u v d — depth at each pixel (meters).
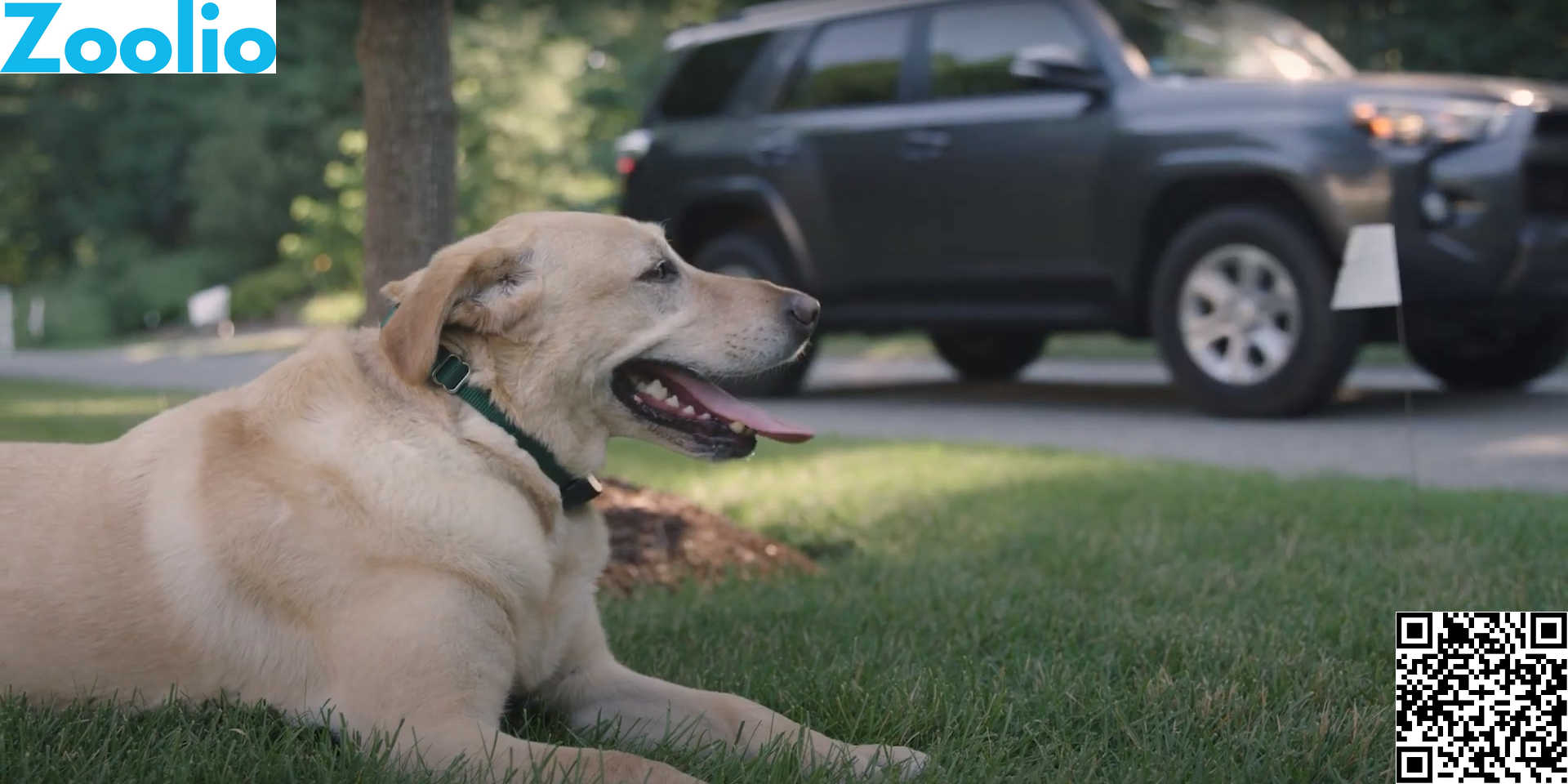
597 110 27.97
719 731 2.71
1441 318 7.35
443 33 4.70
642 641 3.55
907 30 9.09
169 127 34.41
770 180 9.47
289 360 2.81
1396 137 7.02
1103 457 6.78
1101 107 8.07
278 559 2.53
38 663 2.54
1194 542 4.72
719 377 2.96
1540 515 4.85
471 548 2.57
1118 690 2.93
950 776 2.42
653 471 6.86
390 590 2.49
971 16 8.83
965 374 11.55
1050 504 5.60
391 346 2.58
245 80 31.34
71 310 31.95
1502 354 8.59
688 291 2.94
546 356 2.74
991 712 2.77
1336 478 5.90
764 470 6.88
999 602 3.81
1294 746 2.58
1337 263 7.33
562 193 25.31
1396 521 4.88
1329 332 7.39
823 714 2.88
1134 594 3.95
